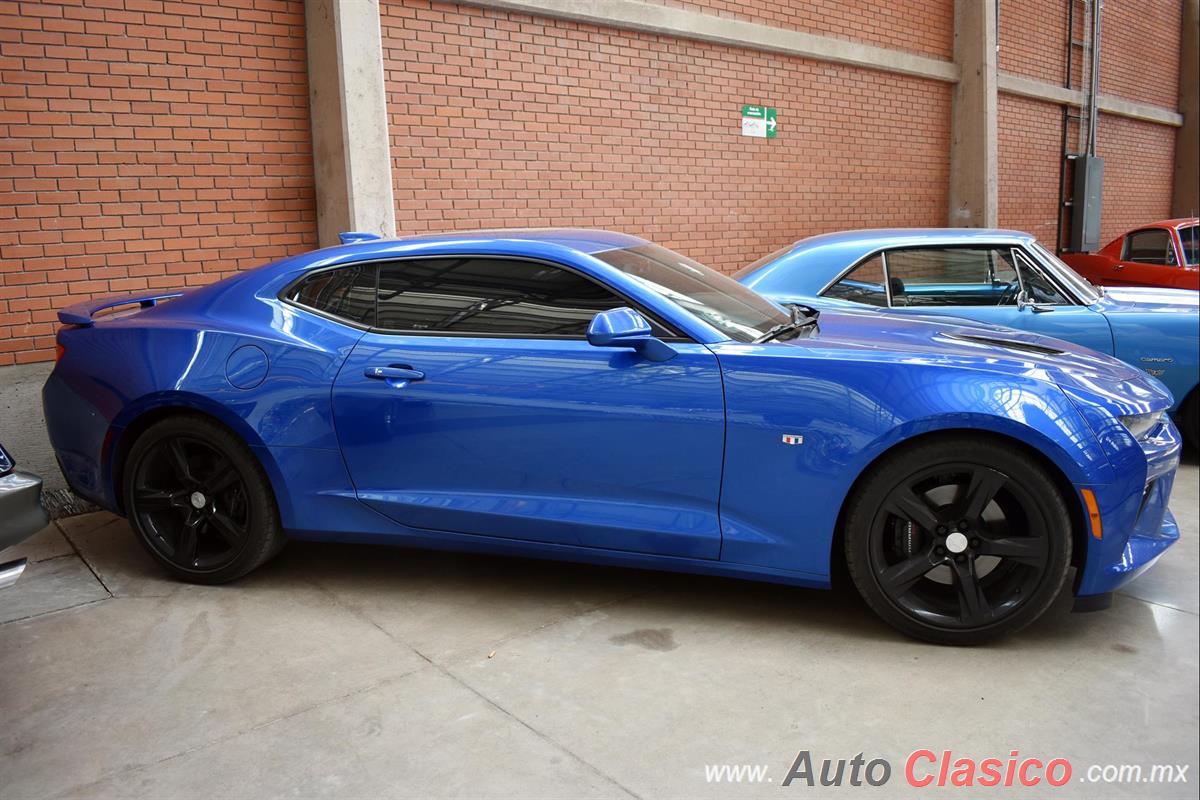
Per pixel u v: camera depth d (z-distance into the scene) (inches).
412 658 132.0
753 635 137.2
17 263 213.5
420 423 144.4
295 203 256.4
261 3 244.2
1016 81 511.5
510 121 296.2
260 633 141.3
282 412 149.4
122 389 156.7
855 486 131.1
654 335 138.5
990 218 480.7
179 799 100.0
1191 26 705.0
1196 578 156.6
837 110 413.7
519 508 141.4
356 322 151.7
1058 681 122.3
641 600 150.9
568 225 316.5
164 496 159.5
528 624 142.6
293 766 105.6
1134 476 126.3
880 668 126.4
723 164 366.3
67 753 109.2
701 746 108.3
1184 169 725.9
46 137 215.2
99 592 158.4
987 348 140.5
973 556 128.5
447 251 151.5
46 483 219.0
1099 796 98.3
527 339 142.7
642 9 323.9
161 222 233.6
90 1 218.4
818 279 225.0
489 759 106.3
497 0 284.5
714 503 134.9
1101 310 223.6
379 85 251.8
